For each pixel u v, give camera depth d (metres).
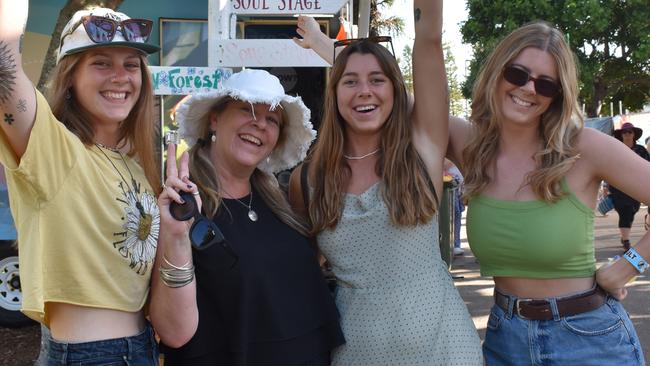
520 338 2.21
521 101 2.15
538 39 2.13
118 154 2.05
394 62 2.31
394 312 2.19
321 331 2.25
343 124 2.39
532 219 2.15
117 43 1.93
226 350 2.08
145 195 2.04
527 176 2.15
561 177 2.11
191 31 6.62
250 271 2.10
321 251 2.39
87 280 1.82
